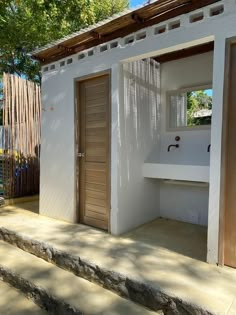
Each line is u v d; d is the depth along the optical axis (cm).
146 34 283
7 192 502
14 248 331
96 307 212
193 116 379
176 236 322
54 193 399
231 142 234
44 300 236
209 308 180
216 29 235
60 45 348
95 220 353
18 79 514
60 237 315
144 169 364
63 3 543
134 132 346
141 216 367
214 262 244
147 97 370
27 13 683
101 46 326
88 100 352
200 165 339
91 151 352
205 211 369
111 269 235
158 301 204
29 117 538
